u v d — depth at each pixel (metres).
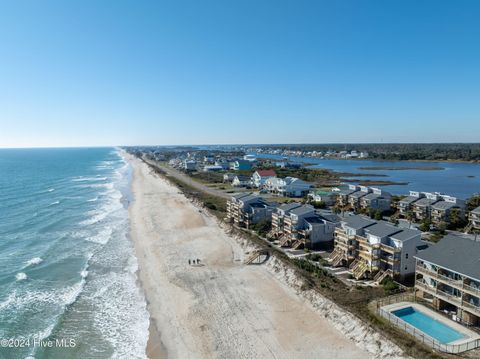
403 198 97.00
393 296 41.41
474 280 33.75
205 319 40.25
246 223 75.81
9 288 48.06
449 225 77.75
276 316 40.28
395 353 31.33
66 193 130.50
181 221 85.06
